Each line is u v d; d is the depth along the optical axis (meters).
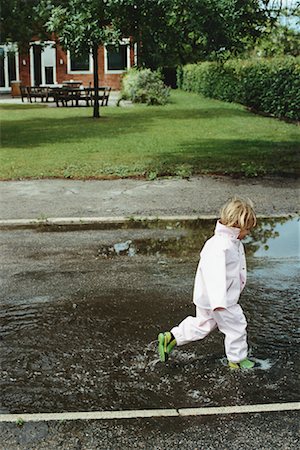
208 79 34.97
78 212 9.65
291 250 7.74
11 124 22.89
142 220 9.22
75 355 4.82
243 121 23.72
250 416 3.92
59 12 18.78
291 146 16.84
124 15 17.42
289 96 24.56
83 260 7.36
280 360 4.73
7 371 4.55
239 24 15.87
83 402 4.10
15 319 5.56
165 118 24.83
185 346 4.96
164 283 6.55
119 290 6.33
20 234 8.52
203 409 4.00
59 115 26.17
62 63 40.53
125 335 5.21
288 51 28.50
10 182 12.06
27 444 3.62
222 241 4.50
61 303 5.96
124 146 16.91
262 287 6.38
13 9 22.55
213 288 4.40
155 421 3.87
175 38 17.66
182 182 11.87
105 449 3.58
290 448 3.58
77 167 13.49
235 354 4.54
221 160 14.35
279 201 10.22
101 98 30.66
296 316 5.63
